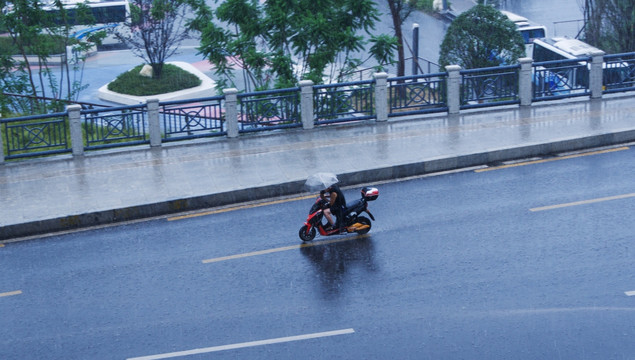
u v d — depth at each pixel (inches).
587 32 1288.1
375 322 411.8
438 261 475.2
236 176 627.8
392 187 608.7
